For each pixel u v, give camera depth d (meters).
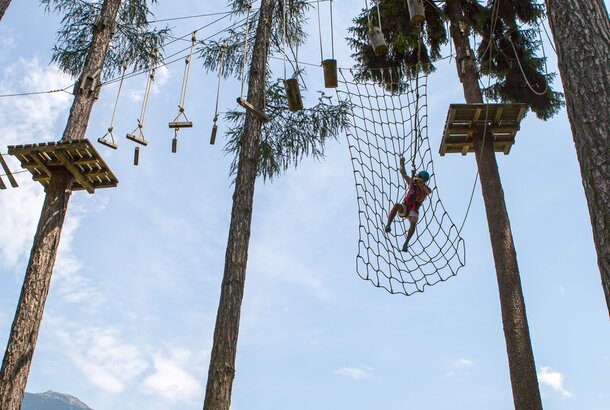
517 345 8.98
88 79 10.61
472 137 10.73
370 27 7.38
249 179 9.21
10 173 9.95
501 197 10.23
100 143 9.68
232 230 8.73
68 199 9.81
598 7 5.52
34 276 9.01
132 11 12.24
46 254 9.22
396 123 8.99
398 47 13.05
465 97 11.70
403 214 8.74
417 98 8.64
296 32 12.04
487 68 13.38
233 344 7.87
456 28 12.38
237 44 11.45
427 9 12.88
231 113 11.38
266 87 11.02
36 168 9.98
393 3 12.71
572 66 5.33
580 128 5.11
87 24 11.82
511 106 10.05
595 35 5.35
